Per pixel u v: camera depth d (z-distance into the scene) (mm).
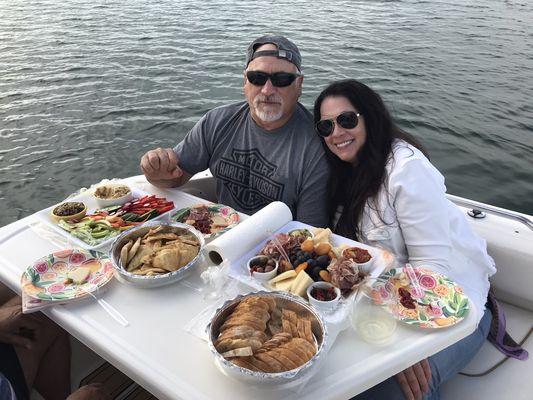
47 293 1407
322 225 2287
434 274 1496
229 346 1102
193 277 1515
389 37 11062
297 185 2295
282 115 2244
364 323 1274
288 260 1538
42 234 1784
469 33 11797
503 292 2217
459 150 5598
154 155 2174
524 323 2092
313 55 9281
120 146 5898
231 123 2465
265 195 2400
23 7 14828
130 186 2232
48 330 1785
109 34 11039
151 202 2014
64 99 7152
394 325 1277
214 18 12922
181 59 9047
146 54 9383
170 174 2229
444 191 1912
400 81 7902
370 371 1121
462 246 1859
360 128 1931
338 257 1544
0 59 9008
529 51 10148
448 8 15719
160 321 1310
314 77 7965
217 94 7348
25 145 5867
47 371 1821
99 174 5371
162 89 7551
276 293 1274
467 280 1845
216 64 8734
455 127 6164
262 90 2156
